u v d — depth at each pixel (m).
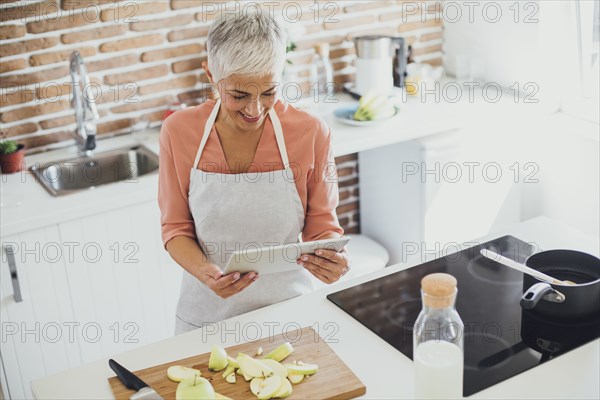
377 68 3.55
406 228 3.59
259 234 2.13
